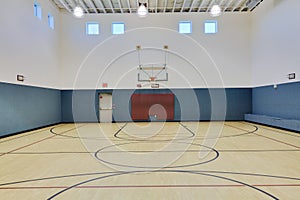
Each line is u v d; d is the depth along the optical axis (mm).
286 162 4145
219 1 10500
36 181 3264
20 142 6309
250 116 10961
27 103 8430
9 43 7285
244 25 11539
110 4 10516
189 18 11562
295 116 8062
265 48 10016
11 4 7383
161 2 10742
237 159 4367
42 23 9562
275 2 9117
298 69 7777
